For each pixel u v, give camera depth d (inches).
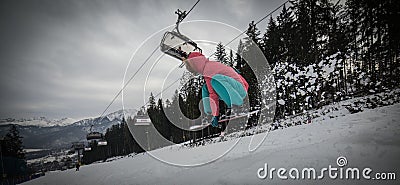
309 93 516.4
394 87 437.4
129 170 255.3
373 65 489.4
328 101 515.2
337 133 167.6
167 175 140.7
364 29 509.4
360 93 493.0
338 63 517.7
